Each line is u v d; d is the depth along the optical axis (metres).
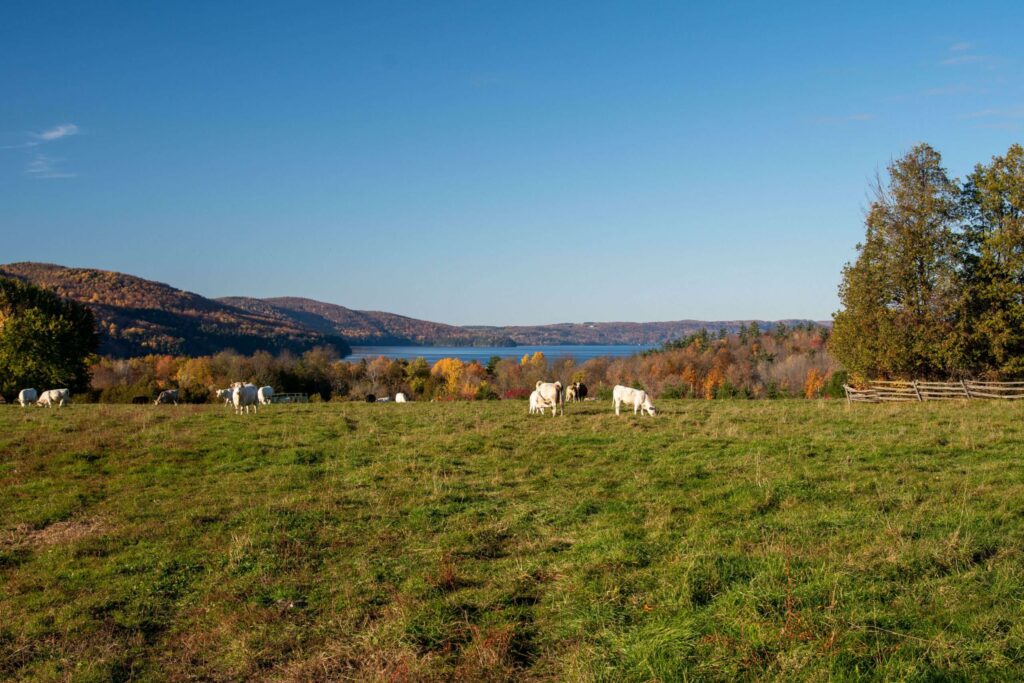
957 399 31.16
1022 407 25.16
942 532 9.46
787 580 7.86
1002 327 32.75
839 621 6.73
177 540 11.59
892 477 13.36
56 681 7.20
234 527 12.23
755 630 6.68
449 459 17.41
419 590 8.88
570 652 6.98
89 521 12.93
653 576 8.67
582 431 20.91
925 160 36.12
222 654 7.74
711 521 11.14
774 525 10.62
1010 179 33.25
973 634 6.40
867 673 5.91
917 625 6.66
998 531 9.44
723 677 6.10
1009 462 14.18
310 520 12.48
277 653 7.62
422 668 6.83
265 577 9.80
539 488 14.34
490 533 11.39
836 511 11.08
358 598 8.91
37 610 8.93
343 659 7.36
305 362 94.19
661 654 6.51
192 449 19.16
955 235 35.12
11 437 20.59
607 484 14.40
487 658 6.92
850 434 19.33
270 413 27.98
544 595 8.53
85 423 23.86
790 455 16.22
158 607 9.03
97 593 9.45
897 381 35.16
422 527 11.85
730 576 8.32
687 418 23.61
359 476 15.84
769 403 31.92
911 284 35.97
